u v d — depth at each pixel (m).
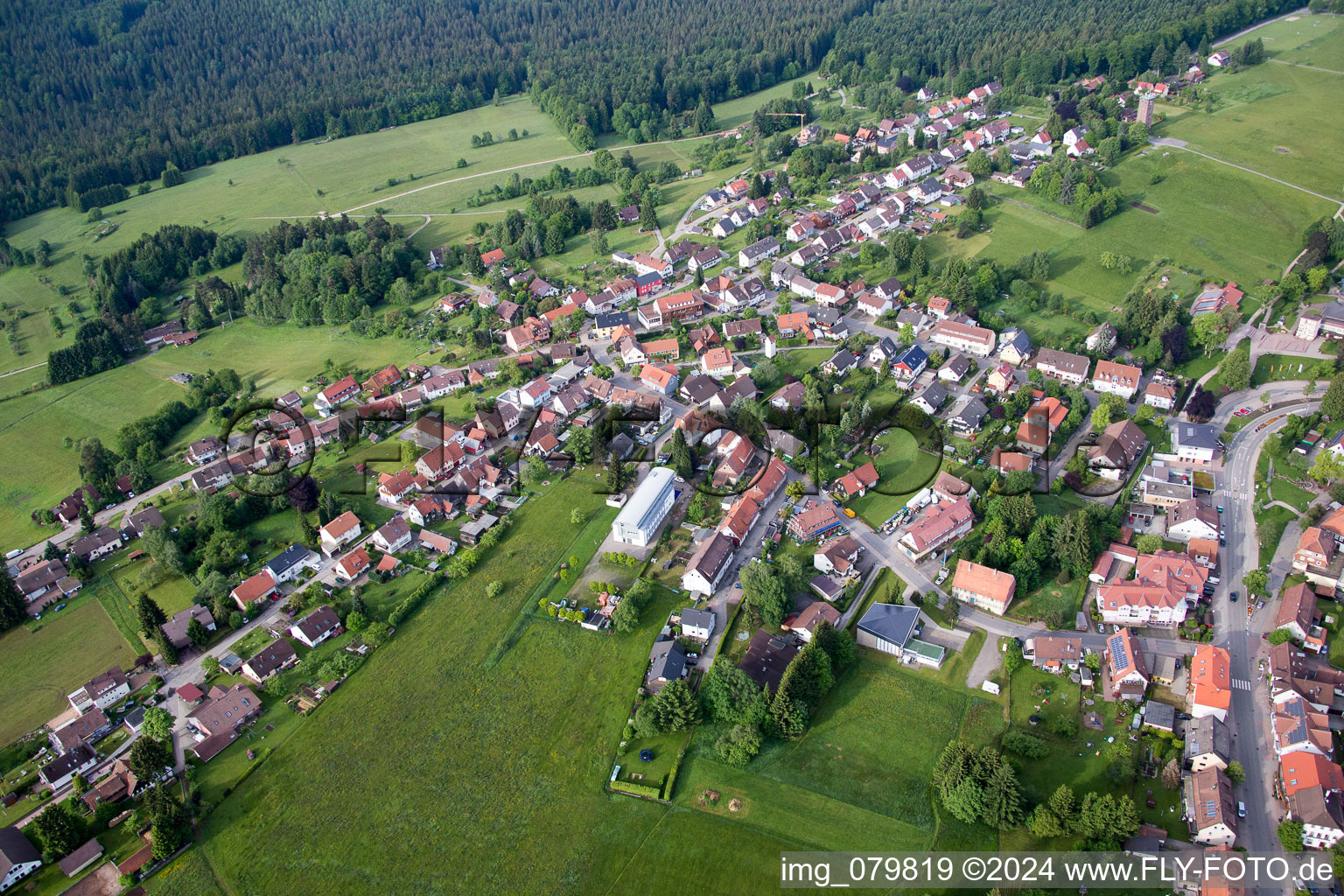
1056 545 160.88
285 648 157.38
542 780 132.25
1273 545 162.62
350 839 125.94
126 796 135.38
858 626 151.62
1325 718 127.94
